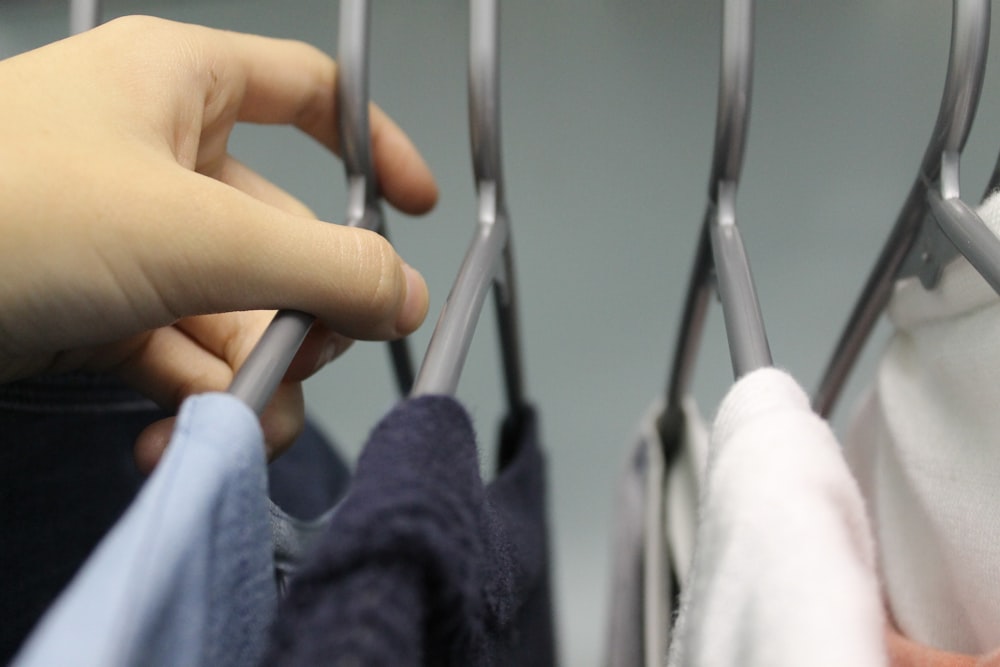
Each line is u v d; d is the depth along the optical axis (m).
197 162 0.36
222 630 0.17
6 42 0.56
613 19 0.55
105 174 0.22
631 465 0.47
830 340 0.60
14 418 0.34
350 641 0.13
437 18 0.56
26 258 0.21
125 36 0.27
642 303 0.63
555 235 0.62
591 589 0.66
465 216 0.61
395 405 0.18
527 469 0.37
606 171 0.59
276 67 0.38
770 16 0.52
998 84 0.49
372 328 0.28
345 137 0.34
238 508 0.17
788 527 0.16
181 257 0.23
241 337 0.36
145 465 0.32
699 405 0.65
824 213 0.57
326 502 0.50
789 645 0.15
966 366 0.27
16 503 0.34
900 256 0.31
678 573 0.39
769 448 0.17
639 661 0.40
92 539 0.36
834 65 0.53
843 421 0.61
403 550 0.14
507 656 0.28
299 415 0.34
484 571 0.19
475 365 0.67
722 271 0.28
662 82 0.56
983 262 0.23
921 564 0.31
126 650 0.13
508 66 0.57
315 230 0.25
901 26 0.51
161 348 0.35
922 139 0.53
